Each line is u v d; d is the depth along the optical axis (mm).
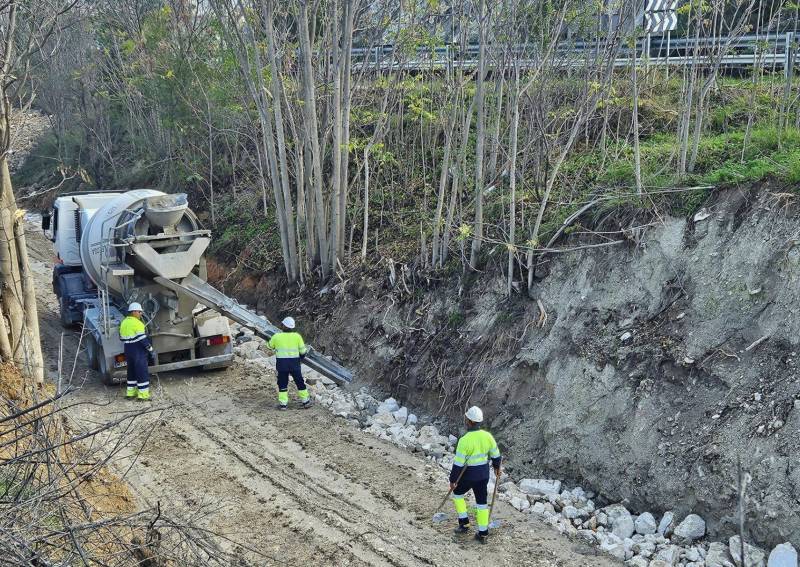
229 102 19156
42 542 5742
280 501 9547
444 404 12188
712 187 10953
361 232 16688
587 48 12805
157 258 12758
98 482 9094
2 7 9750
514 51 12742
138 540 6715
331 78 16094
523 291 12305
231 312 13375
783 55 16203
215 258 20078
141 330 12633
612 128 15898
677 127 14070
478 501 8773
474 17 12961
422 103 15750
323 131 16500
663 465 9188
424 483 10148
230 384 13695
